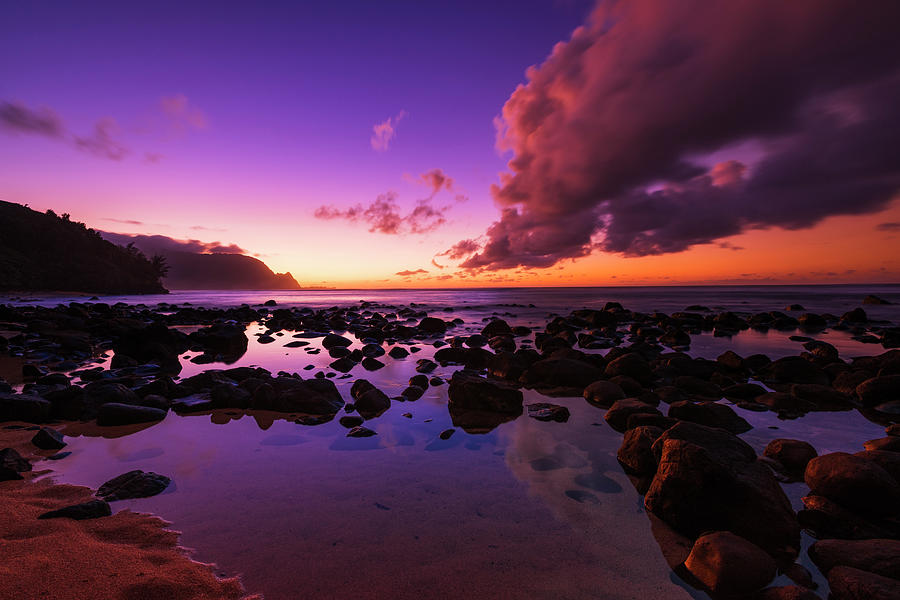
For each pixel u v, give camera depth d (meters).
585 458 4.87
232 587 2.60
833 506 3.59
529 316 30.58
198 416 6.39
